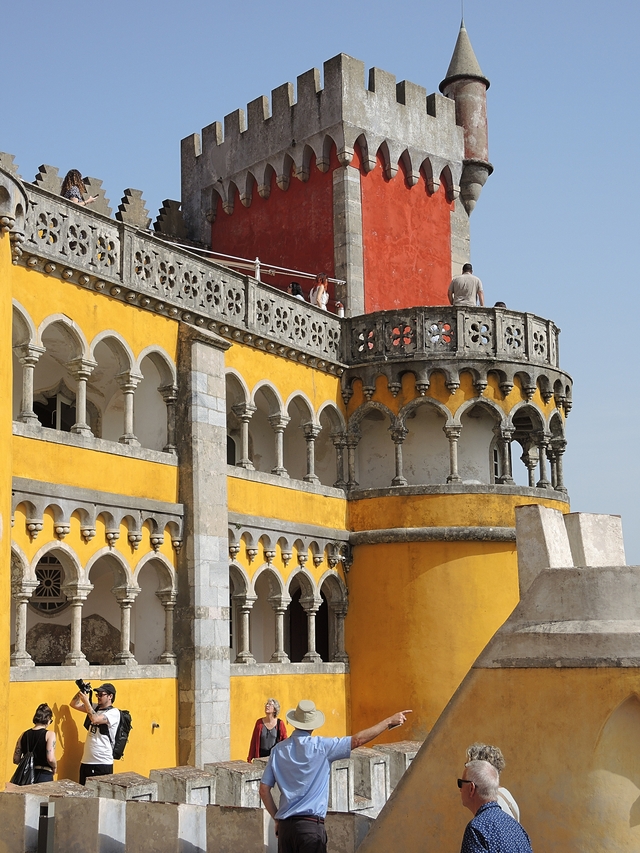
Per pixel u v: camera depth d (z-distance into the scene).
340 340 29.45
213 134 35.66
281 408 27.00
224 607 23.56
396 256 32.84
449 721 11.88
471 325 28.78
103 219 22.20
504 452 28.69
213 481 23.78
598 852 10.77
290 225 33.09
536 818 11.09
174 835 12.63
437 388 28.62
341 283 31.39
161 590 22.98
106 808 13.01
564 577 11.69
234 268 34.19
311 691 26.77
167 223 35.53
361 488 29.94
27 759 17.05
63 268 21.05
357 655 28.19
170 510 22.91
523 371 29.02
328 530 27.92
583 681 11.16
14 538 19.42
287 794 10.90
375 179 32.75
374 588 28.17
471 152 35.53
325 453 30.55
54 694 19.70
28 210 20.39
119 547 21.72
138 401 24.38
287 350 27.27
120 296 22.44
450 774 11.72
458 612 27.52
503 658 11.70
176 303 23.73
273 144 33.72
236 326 25.39
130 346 22.66
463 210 35.44
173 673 22.55
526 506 12.44
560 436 30.38
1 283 17.89
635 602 11.34
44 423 25.28
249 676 24.80
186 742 22.39
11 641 20.36
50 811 13.20
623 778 10.94
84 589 20.70
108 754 18.73
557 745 11.16
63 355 24.30
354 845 12.27
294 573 26.91
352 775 18.09
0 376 17.73
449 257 34.62
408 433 29.69
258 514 25.69
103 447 21.50
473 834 8.69
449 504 27.94
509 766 11.38
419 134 34.06
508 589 27.94
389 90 33.41
